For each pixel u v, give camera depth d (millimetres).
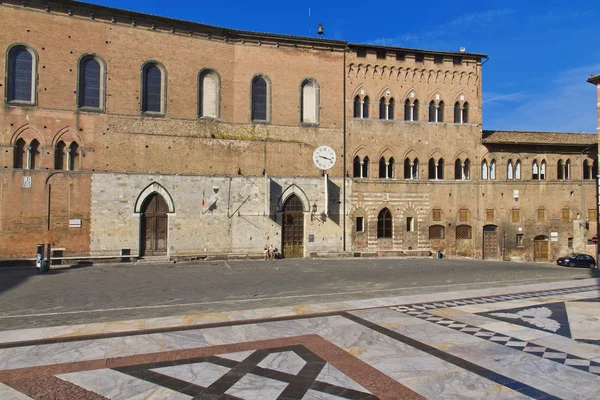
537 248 48750
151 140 39062
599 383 10523
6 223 34594
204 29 41344
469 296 21469
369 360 12133
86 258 36125
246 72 42781
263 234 41719
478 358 12289
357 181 45062
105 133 37719
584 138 51562
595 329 15258
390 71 46625
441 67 47875
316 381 10656
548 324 15922
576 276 30531
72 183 36469
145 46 39406
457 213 47312
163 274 30562
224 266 35594
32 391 10023
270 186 42156
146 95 39594
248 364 11812
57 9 36562
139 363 11867
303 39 44031
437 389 10172
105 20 38094
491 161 48344
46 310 18656
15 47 35344
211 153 40750
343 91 45406
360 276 29875
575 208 49438
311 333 14766
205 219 40125
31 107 35594
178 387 10289
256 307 19125
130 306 19500
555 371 11297
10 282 26656
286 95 43750
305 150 43656
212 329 15258
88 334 14586
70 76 36844
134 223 38031
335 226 44156
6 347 13180
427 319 16688
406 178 46625
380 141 45875
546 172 49219
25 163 35469
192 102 40875
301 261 40031
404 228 46062
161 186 38969
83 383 10500
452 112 47969
